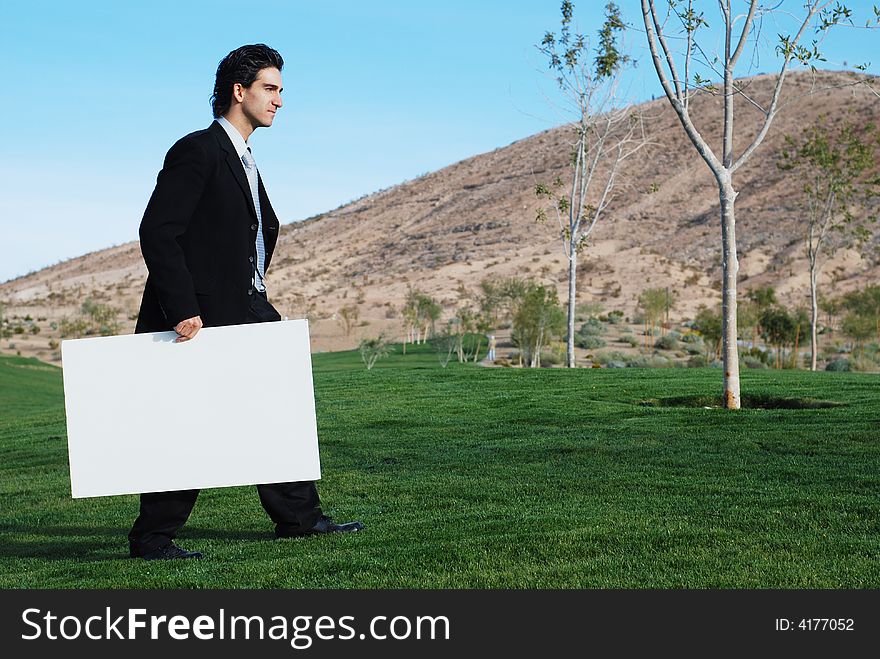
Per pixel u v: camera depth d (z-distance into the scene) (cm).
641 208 9600
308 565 426
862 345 3797
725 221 1222
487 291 5216
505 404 1349
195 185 419
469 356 3953
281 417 405
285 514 486
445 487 658
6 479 911
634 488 618
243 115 446
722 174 1220
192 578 414
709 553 422
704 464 714
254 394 405
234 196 431
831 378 1592
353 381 1808
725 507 534
